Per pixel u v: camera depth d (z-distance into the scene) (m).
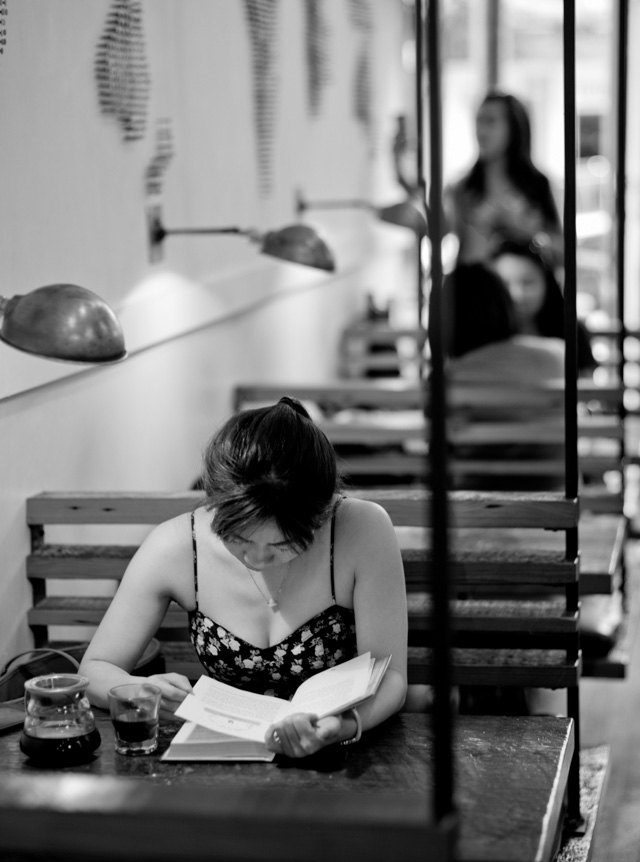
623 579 3.79
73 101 3.06
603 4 7.25
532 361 4.46
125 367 3.49
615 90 7.26
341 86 6.02
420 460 4.54
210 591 2.26
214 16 4.16
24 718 2.12
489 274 4.58
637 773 3.45
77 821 1.35
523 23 7.46
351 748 2.00
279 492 2.05
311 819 1.31
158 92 3.64
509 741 2.05
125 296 3.43
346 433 4.37
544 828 1.72
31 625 2.88
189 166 3.94
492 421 4.41
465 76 7.54
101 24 3.22
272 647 2.23
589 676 3.31
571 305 2.55
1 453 2.74
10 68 2.71
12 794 1.40
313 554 2.23
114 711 1.98
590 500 3.98
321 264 3.63
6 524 2.77
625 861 2.91
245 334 4.68
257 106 4.68
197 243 4.03
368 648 2.20
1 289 2.68
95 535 3.34
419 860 1.28
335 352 6.10
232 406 4.52
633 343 7.35
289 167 5.14
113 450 3.41
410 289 7.75
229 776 1.88
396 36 7.14
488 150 5.54
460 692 3.22
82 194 3.12
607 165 7.44
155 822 1.34
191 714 1.97
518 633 2.97
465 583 2.73
